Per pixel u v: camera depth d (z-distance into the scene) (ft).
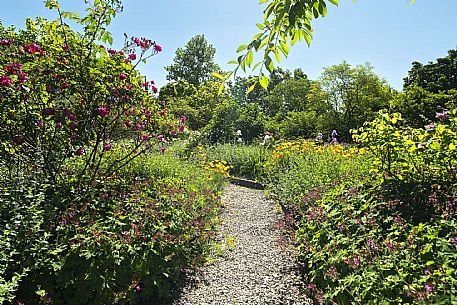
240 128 54.54
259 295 12.80
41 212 10.94
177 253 13.64
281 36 6.73
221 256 16.61
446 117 12.12
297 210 19.44
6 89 13.69
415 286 7.88
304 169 25.14
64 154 15.51
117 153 19.30
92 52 15.70
